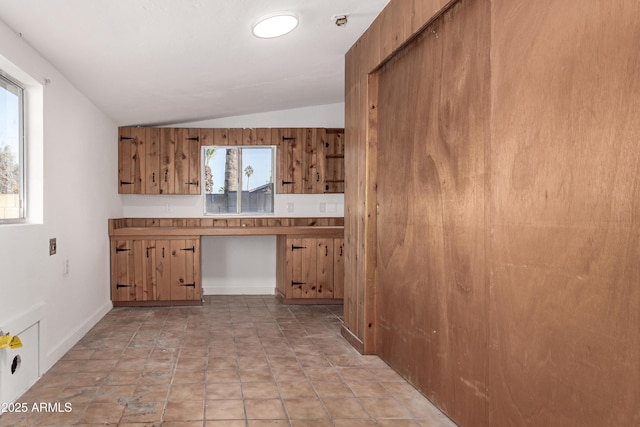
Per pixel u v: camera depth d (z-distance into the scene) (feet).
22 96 9.23
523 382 5.50
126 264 15.96
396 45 8.93
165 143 17.31
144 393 8.38
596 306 4.43
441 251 7.59
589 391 4.51
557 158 4.91
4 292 7.65
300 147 18.01
